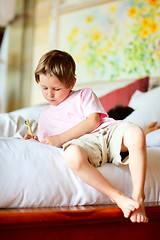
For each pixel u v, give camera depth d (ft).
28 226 2.84
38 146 3.49
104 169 3.64
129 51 8.95
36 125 5.70
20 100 11.66
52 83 3.86
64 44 10.54
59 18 10.78
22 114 6.89
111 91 8.02
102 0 9.63
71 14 10.43
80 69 9.96
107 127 3.88
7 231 2.79
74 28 10.30
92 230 3.21
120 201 3.23
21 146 3.37
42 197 3.18
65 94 4.09
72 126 4.08
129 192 3.73
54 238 3.01
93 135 3.76
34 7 11.75
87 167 3.33
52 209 3.06
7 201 3.03
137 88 7.86
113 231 3.34
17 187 3.08
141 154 3.46
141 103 6.82
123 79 9.00
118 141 3.63
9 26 11.84
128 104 7.66
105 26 9.52
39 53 11.40
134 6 8.95
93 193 3.44
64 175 3.35
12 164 3.15
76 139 3.71
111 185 3.35
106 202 3.55
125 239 3.40
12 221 2.76
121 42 9.13
